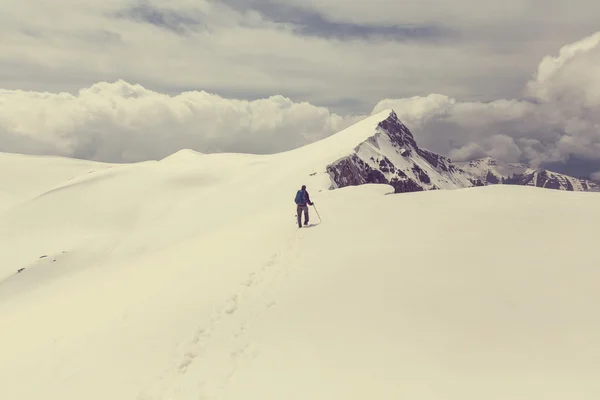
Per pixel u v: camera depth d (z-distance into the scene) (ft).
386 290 35.32
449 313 30.40
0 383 29.89
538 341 26.03
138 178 515.09
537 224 48.93
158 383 26.50
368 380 23.50
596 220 47.93
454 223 53.62
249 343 29.86
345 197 91.81
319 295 36.37
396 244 48.16
